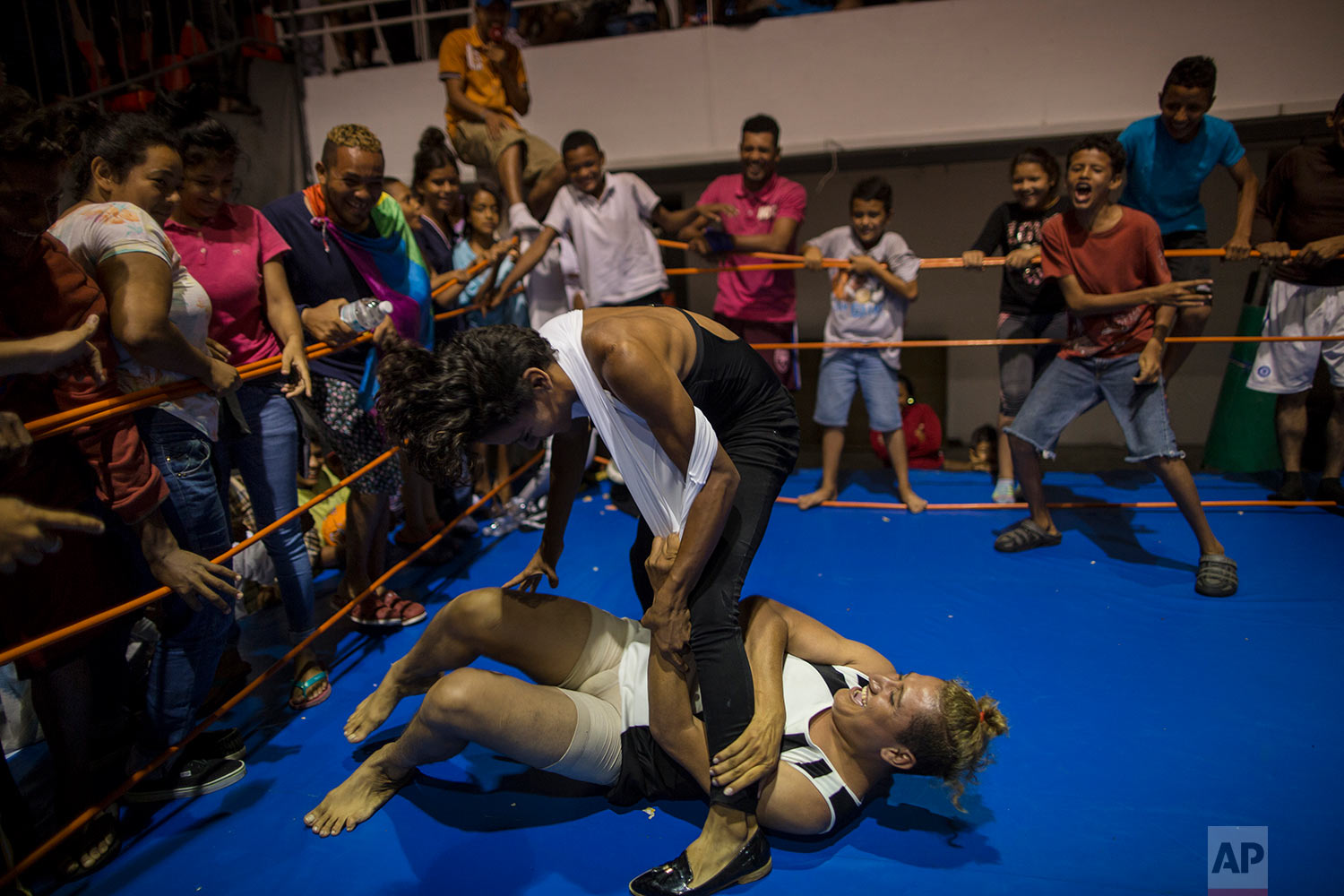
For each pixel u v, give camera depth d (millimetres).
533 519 4309
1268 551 3609
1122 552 3691
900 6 4980
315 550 3807
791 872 1941
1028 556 3686
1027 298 4109
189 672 2215
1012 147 4973
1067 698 2588
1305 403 4047
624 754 2117
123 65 5145
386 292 3105
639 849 2043
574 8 5883
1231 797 2119
